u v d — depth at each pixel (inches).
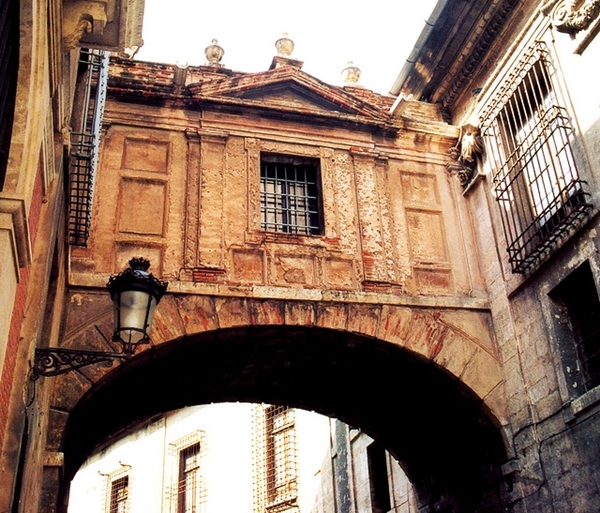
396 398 439.5
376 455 546.6
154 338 356.5
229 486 708.0
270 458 676.7
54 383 334.3
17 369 206.7
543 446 361.4
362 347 395.2
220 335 370.6
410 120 446.3
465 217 437.4
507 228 404.5
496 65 432.5
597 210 335.6
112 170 392.8
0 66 173.8
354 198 422.0
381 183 431.5
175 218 390.6
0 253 159.8
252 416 702.5
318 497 608.1
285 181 426.9
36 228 216.2
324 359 412.2
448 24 453.4
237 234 393.1
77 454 402.6
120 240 377.4
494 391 391.2
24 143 174.1
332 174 425.7
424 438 454.6
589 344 354.6
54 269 296.2
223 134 415.8
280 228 412.8
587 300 358.0
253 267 387.5
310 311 381.4
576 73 358.9
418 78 490.6
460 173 447.2
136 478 839.1
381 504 532.4
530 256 374.9
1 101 175.5
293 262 394.6
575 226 348.2
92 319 352.8
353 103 442.9
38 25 181.0
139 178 395.2
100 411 391.5
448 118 477.7
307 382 441.1
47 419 320.8
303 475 634.8
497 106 414.3
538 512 360.5
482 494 410.6
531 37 395.9
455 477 438.6
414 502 489.1
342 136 438.3
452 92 470.3
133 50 436.8
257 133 424.2
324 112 435.5
